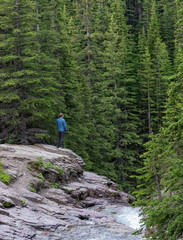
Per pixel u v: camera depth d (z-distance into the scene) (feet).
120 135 104.99
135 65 134.92
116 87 105.81
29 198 31.71
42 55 56.44
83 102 80.38
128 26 165.27
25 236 22.52
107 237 25.30
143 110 117.80
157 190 21.54
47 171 41.16
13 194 29.45
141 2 215.51
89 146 82.02
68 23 117.91
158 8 226.38
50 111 55.16
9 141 53.47
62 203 36.40
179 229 14.32
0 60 52.70
